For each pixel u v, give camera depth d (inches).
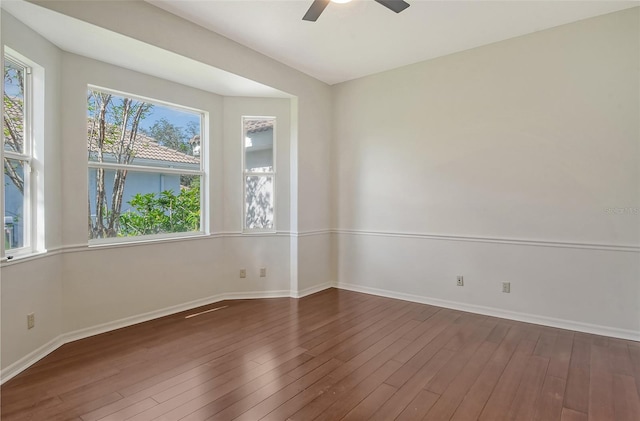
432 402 85.9
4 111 101.2
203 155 169.6
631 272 123.8
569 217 134.0
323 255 196.4
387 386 93.0
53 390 90.7
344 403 85.2
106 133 137.5
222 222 174.9
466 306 157.2
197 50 130.7
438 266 164.7
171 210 158.7
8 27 96.3
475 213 154.3
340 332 131.8
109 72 133.2
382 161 181.2
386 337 127.0
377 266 184.2
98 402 85.3
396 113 175.9
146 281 144.9
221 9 120.4
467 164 155.9
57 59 118.4
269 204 183.9
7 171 103.0
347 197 194.5
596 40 127.7
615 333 126.3
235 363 106.3
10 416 79.6
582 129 131.0
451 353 113.4
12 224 104.7
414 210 171.2
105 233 137.3
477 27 134.6
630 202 123.5
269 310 158.7
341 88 195.2
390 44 148.6
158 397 87.6
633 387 92.8
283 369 102.4
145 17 115.3
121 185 141.9
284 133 181.9
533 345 119.6
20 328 101.4
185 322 142.9
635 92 121.8
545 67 137.3
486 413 81.7
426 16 126.2
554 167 136.6
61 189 120.4
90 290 128.2
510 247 146.3
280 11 121.8
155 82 147.4
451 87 159.2
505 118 146.3
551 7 121.3
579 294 132.6
